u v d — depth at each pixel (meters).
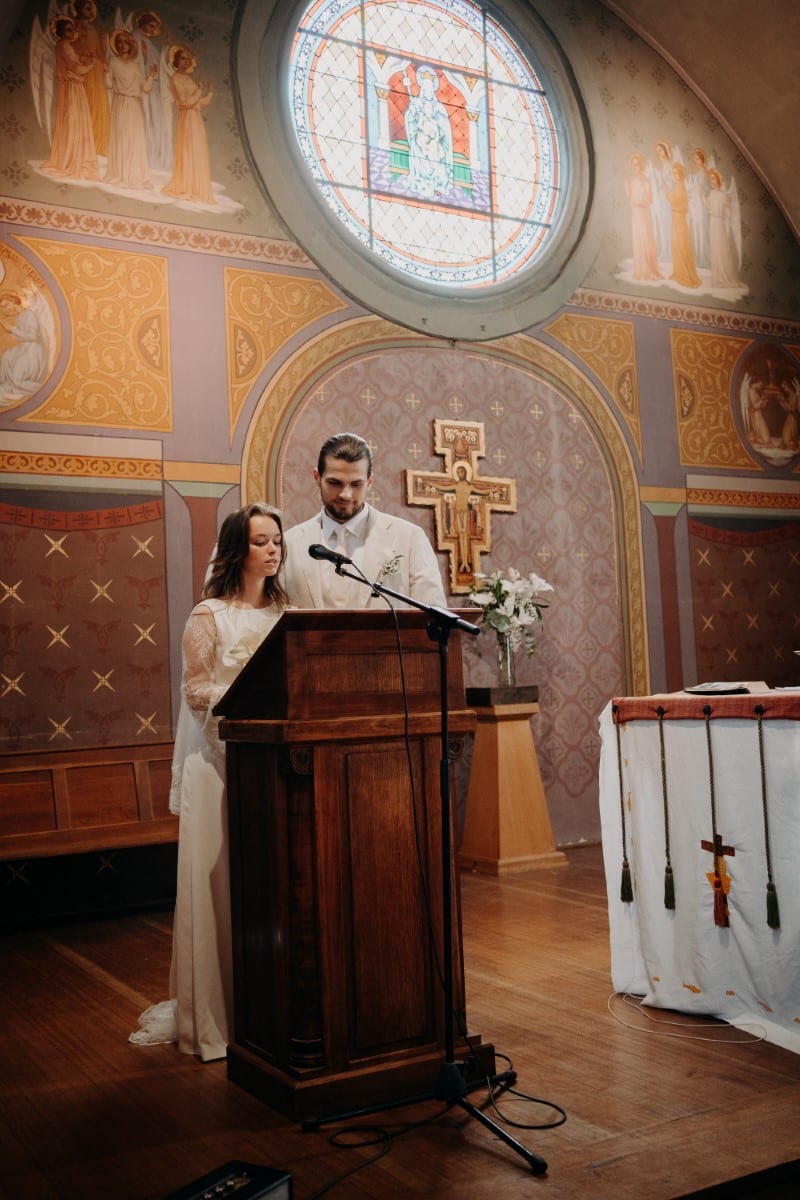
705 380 7.96
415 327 6.88
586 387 7.48
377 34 7.30
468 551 6.91
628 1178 2.22
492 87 7.67
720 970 3.29
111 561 5.86
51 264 5.88
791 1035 3.07
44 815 5.38
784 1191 2.26
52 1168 2.38
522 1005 3.53
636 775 3.58
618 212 7.75
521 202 7.66
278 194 6.54
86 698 5.73
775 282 8.34
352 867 2.68
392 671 2.79
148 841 5.45
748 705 3.18
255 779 2.86
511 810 6.23
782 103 7.86
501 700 6.30
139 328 6.06
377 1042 2.69
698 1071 2.85
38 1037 3.42
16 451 5.70
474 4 7.66
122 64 6.19
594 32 7.89
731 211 8.23
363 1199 2.16
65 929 5.35
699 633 7.71
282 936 2.67
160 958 4.57
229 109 6.47
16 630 5.61
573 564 7.30
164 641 5.95
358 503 3.45
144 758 5.73
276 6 6.73
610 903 3.68
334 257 6.67
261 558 3.29
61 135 5.98
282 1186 2.06
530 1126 2.51
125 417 5.97
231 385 6.28
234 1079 2.90
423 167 7.34
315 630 2.66
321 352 6.58
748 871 3.19
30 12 5.97
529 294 7.33
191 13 6.43
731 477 7.98
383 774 2.75
